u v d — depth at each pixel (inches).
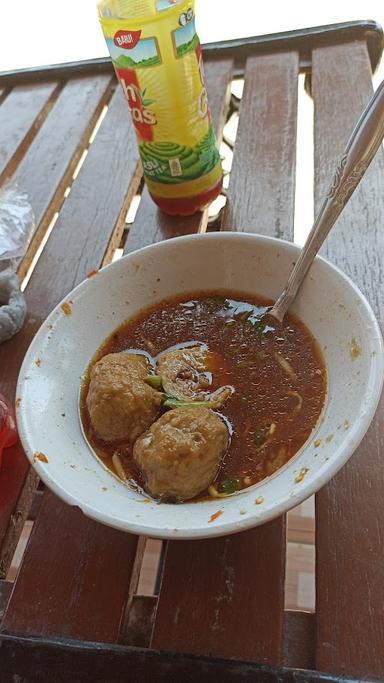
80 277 14.2
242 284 11.2
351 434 7.6
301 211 23.2
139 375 9.8
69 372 10.3
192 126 13.0
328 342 9.8
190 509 8.2
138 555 9.4
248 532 9.0
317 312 10.1
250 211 14.7
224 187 18.9
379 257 12.5
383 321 11.3
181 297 11.5
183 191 14.0
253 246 10.7
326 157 15.6
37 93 21.5
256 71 19.3
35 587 9.0
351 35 19.4
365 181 14.2
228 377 10.2
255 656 7.9
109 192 16.4
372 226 13.2
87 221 15.6
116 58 12.1
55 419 9.4
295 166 15.6
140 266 11.1
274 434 9.3
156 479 8.4
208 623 8.3
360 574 8.4
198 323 11.2
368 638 7.9
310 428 9.2
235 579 8.6
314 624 8.4
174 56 11.9
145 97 12.4
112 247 15.2
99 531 9.4
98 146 18.1
